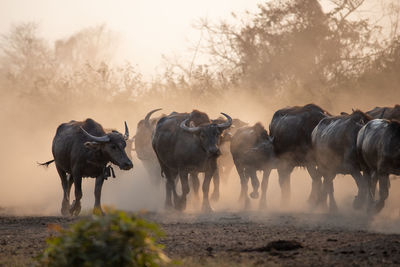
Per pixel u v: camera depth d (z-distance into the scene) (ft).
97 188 183.52
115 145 177.78
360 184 175.52
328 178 191.62
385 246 113.19
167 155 200.23
